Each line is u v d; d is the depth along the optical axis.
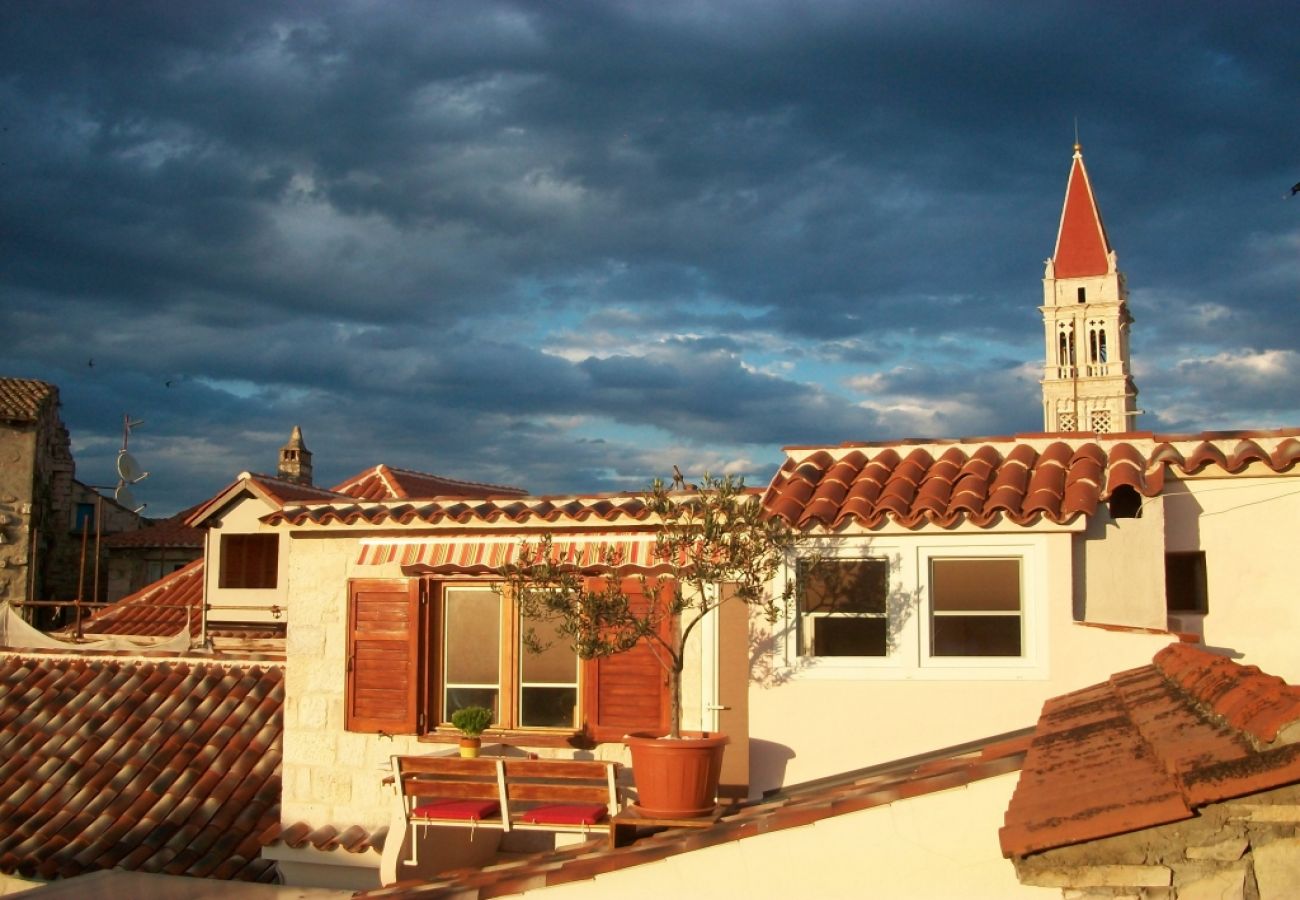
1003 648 12.27
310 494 32.78
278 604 31.33
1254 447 12.95
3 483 45.22
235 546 32.22
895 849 7.25
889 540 12.56
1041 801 5.93
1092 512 11.93
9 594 44.75
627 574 13.38
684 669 13.82
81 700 20.12
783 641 12.70
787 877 7.39
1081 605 12.59
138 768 17.88
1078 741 7.35
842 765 12.36
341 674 15.22
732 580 12.27
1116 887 5.41
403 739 14.84
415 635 14.80
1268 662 12.76
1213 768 5.36
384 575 15.08
